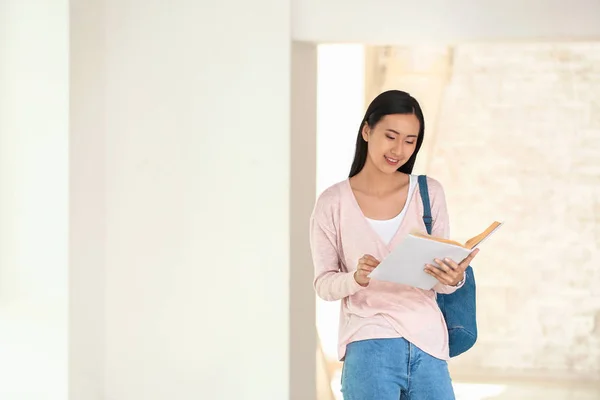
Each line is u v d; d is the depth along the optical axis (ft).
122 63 15.75
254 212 15.66
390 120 12.17
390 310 12.04
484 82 28.19
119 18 15.71
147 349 15.85
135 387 15.88
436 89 28.35
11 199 14.60
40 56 14.46
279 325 15.65
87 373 15.28
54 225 14.53
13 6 14.48
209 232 15.74
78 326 14.90
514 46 28.02
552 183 28.07
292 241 15.89
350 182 12.64
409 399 12.06
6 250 14.64
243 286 15.70
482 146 28.27
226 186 15.70
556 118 28.07
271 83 15.61
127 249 15.85
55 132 14.48
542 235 28.12
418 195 12.46
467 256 11.50
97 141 15.52
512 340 28.12
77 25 14.66
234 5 15.62
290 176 15.69
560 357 27.99
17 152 14.57
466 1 15.71
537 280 28.09
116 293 15.89
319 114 28.73
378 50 28.48
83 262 15.05
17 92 14.53
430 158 28.48
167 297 15.81
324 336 27.61
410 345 11.96
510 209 28.22
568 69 27.94
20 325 14.65
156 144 15.78
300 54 16.20
